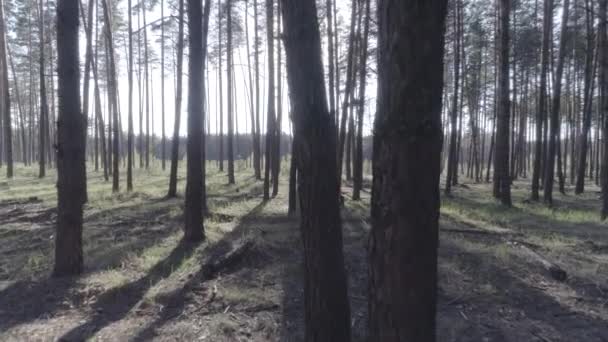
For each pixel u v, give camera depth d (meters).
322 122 2.91
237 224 8.89
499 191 15.36
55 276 5.34
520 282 5.40
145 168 26.11
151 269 5.74
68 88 5.24
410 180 1.84
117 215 9.74
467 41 21.77
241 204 11.84
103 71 24.53
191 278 5.36
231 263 5.86
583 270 5.93
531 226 9.44
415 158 1.83
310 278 2.98
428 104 1.82
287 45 2.89
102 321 4.25
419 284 1.88
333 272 2.96
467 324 4.30
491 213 11.30
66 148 5.32
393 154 1.86
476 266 5.97
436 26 1.81
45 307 4.52
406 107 1.81
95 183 17.66
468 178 30.41
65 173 5.37
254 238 7.08
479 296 5.00
